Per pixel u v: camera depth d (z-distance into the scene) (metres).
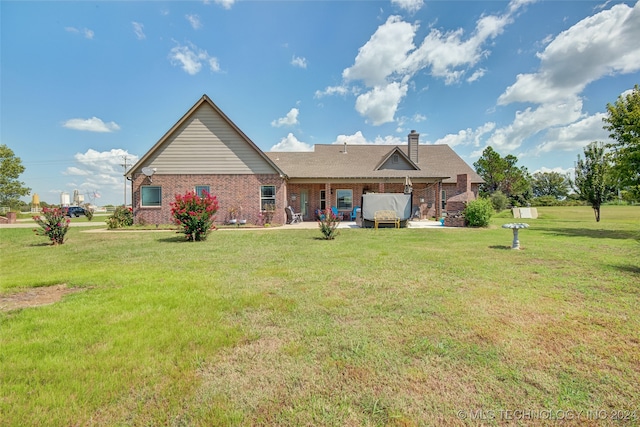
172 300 4.38
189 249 9.30
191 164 17.72
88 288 5.12
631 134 14.11
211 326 3.47
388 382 2.37
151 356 2.79
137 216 17.53
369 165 24.16
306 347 2.96
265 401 2.16
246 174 17.92
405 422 1.94
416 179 21.27
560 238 11.48
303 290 4.88
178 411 2.06
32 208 45.66
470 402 2.12
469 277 5.62
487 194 40.97
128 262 7.34
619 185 14.80
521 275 5.75
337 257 7.72
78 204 53.34
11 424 1.94
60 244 10.74
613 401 2.12
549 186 65.62
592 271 6.03
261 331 3.33
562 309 3.92
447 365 2.61
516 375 2.45
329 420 1.96
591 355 2.76
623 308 3.95
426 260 7.25
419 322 3.54
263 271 6.20
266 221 17.94
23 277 5.77
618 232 13.64
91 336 3.19
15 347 2.94
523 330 3.30
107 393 2.25
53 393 2.24
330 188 22.36
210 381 2.40
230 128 17.88
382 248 9.18
